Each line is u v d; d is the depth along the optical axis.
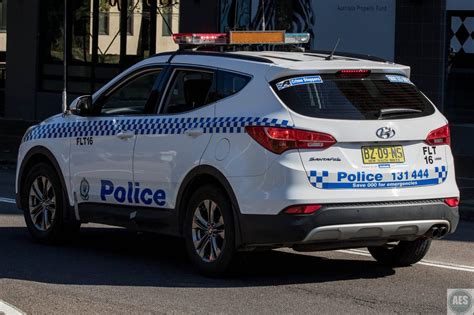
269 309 8.06
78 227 11.09
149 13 25.95
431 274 9.68
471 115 20.00
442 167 9.19
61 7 27.36
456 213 9.33
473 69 19.83
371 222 8.70
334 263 10.21
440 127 9.20
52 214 10.95
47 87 27.83
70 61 27.30
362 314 7.95
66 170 10.70
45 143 10.98
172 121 9.56
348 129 8.66
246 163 8.72
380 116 8.84
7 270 9.62
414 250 9.79
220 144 8.98
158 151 9.62
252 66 9.08
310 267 9.95
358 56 9.88
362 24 21.05
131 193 9.95
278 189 8.53
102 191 10.27
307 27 21.81
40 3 27.64
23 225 12.47
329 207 8.56
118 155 10.06
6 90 28.36
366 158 8.75
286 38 10.13
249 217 8.69
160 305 8.17
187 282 9.09
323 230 8.54
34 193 11.18
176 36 9.78
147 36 26.08
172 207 9.52
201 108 9.34
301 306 8.19
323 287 8.96
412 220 8.90
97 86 26.95
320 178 8.56
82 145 10.50
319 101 8.77
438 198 9.10
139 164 9.82
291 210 8.48
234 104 9.04
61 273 9.50
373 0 20.83
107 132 10.23
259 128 8.66
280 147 8.55
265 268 9.84
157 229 9.73
